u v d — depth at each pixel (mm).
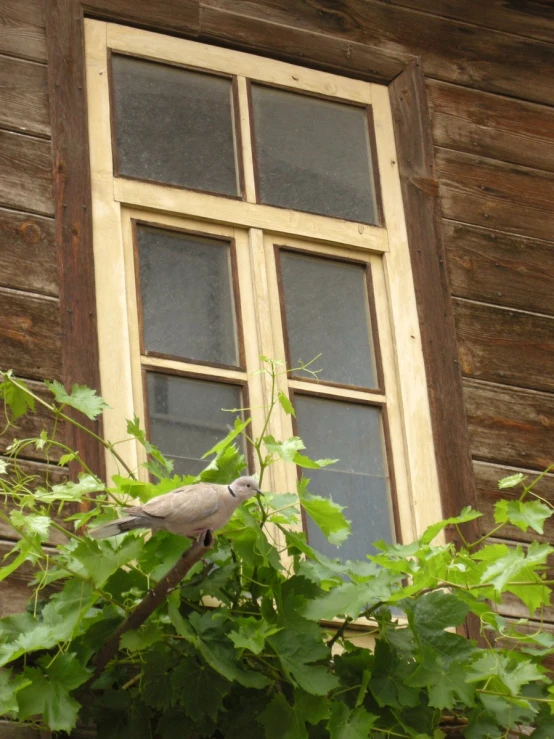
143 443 3990
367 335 4965
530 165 5574
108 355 4430
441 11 5691
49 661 3605
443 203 5305
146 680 3732
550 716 4098
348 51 5379
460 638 3904
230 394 4625
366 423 4809
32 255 4441
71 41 4852
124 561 3584
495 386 5043
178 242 4781
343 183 5188
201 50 5121
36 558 3605
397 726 3928
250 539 3779
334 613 3758
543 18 5871
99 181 4680
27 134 4629
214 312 4738
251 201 4938
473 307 5156
